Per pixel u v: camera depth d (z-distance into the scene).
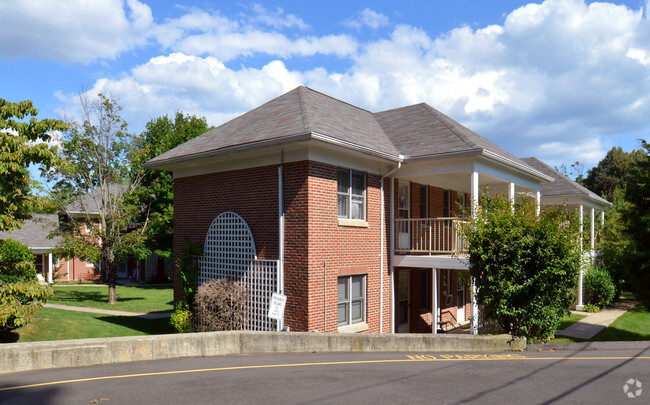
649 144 17.69
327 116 15.57
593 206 27.28
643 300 17.70
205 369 9.10
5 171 10.83
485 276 12.23
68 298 26.52
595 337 16.92
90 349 9.46
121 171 26.75
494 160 15.16
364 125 17.20
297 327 13.09
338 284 14.21
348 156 14.34
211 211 15.66
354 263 14.48
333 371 8.98
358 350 11.30
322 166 13.48
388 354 10.93
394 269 16.53
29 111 11.76
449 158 14.66
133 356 9.87
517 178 17.92
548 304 11.95
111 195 27.19
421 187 18.73
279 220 13.52
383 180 15.85
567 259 11.77
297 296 13.12
